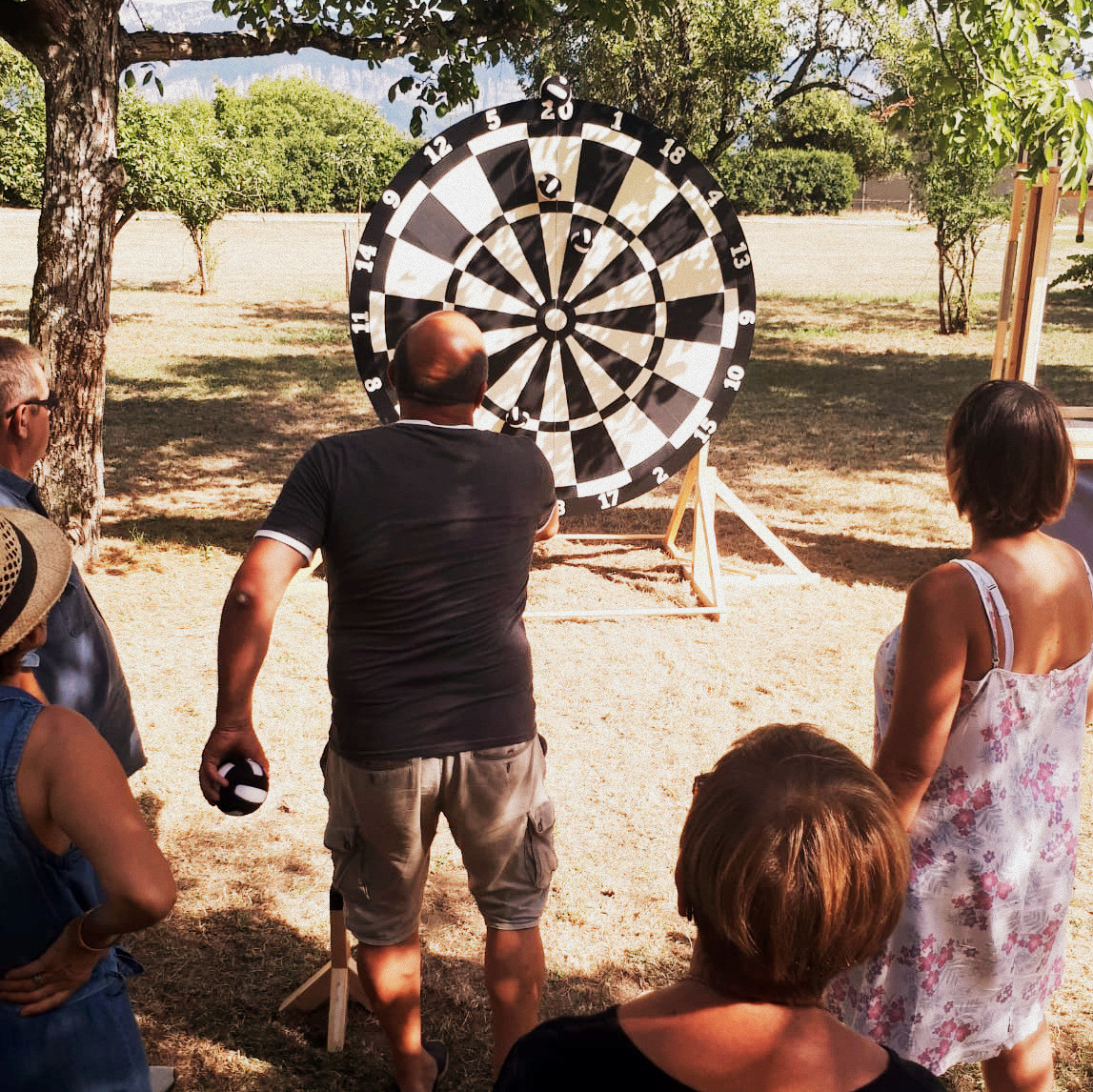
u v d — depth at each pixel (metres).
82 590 2.36
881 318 19.53
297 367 13.72
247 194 20.94
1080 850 3.85
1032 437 1.98
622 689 5.18
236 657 2.33
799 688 5.21
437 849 3.88
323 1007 3.03
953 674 1.98
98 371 6.41
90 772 1.56
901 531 7.64
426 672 2.40
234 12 6.88
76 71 5.88
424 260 5.62
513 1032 2.62
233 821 3.99
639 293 5.89
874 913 1.14
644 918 3.49
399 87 7.28
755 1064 1.13
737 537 7.51
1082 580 2.08
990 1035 2.16
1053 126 5.75
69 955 1.61
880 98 13.70
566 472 6.05
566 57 14.02
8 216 36.09
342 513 2.37
